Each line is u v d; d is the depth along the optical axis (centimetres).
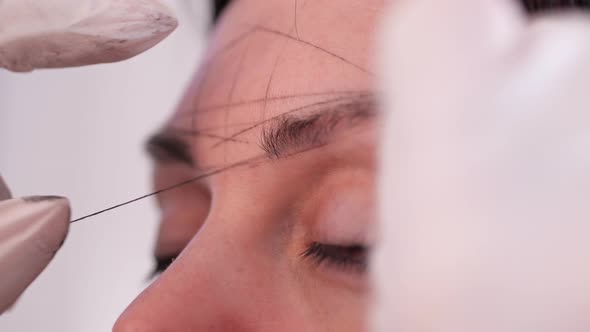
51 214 22
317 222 25
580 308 12
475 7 14
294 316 25
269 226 25
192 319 25
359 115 24
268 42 27
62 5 24
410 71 14
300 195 25
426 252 13
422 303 13
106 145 47
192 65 48
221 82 27
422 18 14
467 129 13
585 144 12
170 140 29
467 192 13
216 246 25
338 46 25
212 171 27
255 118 26
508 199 12
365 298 24
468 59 13
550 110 12
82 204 37
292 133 25
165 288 25
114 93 48
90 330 39
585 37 12
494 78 13
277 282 25
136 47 24
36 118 46
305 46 26
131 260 36
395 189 14
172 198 30
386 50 15
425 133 14
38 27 24
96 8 24
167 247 31
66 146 46
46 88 47
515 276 12
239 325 25
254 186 25
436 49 14
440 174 13
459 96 13
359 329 24
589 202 12
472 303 13
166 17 24
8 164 46
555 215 12
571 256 12
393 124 14
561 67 12
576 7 22
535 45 13
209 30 39
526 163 12
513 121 13
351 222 24
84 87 48
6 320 38
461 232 13
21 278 22
